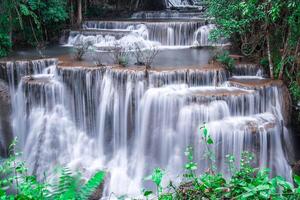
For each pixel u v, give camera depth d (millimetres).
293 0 8898
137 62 11547
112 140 10898
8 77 11617
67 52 14055
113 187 9750
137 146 10500
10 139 11281
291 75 10336
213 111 9406
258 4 10359
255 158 8945
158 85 10344
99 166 10422
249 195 3238
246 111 9742
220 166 9125
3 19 13695
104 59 12336
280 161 9367
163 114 9906
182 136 9633
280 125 9688
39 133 11055
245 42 11812
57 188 3627
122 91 10562
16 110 11594
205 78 10555
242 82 10359
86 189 3486
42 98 11172
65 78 11031
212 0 12117
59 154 10945
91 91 10914
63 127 11078
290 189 3279
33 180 3873
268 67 11094
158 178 3734
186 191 3930
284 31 10438
